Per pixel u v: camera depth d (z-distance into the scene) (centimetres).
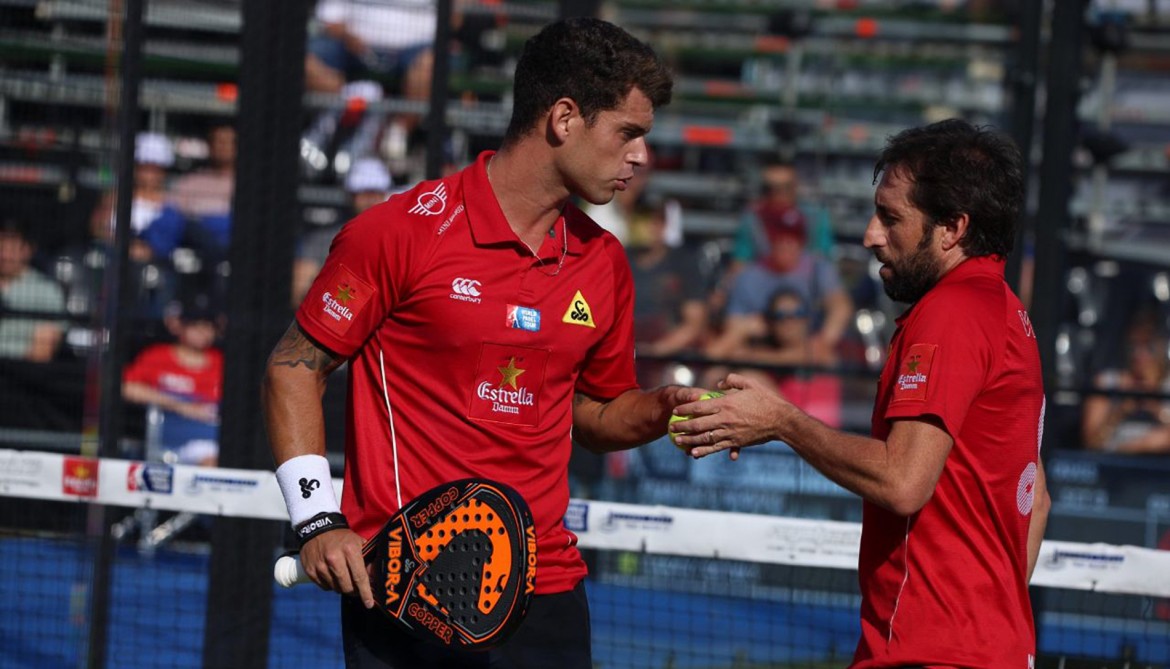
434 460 1035
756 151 3309
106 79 1856
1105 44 2953
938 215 1023
